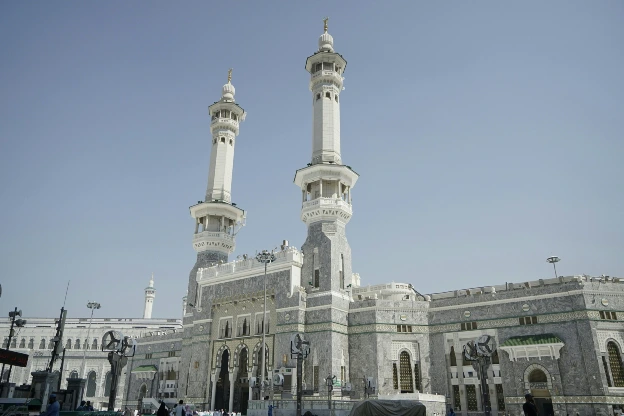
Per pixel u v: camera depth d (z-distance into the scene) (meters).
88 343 113.81
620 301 49.97
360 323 58.44
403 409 27.55
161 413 29.84
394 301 58.78
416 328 57.91
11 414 26.61
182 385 67.06
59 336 38.66
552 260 70.88
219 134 82.88
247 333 62.12
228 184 80.62
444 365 55.47
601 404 45.53
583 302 49.44
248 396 62.47
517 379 50.38
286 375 53.56
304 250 63.00
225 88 86.19
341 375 55.25
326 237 61.75
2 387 40.06
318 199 63.66
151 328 117.25
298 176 66.94
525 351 50.59
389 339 56.94
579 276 53.69
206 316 67.06
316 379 54.56
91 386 108.94
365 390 52.75
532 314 52.06
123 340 33.97
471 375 53.59
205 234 75.19
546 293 51.97
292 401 45.22
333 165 64.75
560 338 49.59
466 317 56.00
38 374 32.53
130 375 81.25
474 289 59.97
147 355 81.62
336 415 43.03
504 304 54.12
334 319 56.88
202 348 65.50
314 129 70.06
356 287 69.81
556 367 48.56
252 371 59.09
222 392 65.25
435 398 50.19
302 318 58.00
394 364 56.09
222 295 66.69
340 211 63.59
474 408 52.47
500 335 53.16
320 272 60.31
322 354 55.25
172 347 78.38
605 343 48.19
